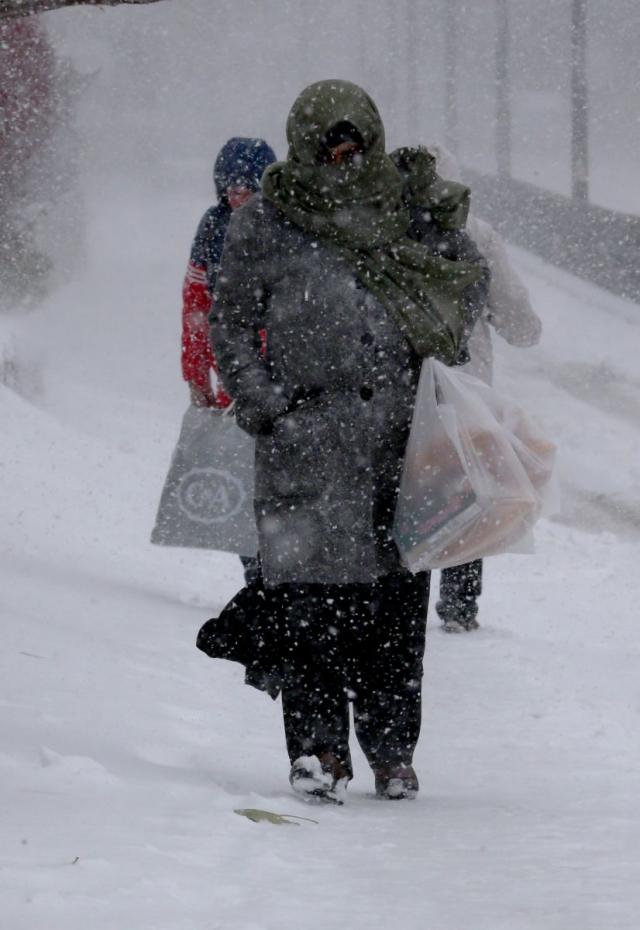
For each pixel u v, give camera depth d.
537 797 13.93
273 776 14.27
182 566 26.62
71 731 14.00
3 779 11.41
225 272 14.21
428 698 19.19
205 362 21.53
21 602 19.78
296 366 14.06
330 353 13.98
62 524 27.83
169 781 12.41
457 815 12.53
